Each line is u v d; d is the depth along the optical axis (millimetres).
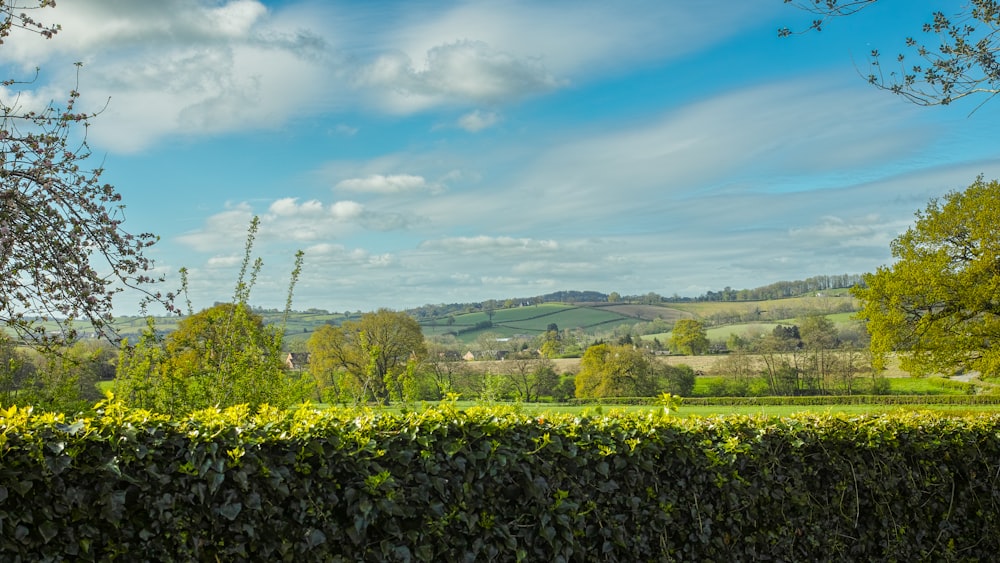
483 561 3996
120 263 6016
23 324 5730
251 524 3395
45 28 5707
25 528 2977
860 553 5207
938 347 23641
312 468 3604
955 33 6922
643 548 4500
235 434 3479
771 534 4902
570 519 4230
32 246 5582
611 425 4605
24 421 3184
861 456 5262
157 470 3250
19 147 5402
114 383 7652
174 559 3252
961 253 24547
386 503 3641
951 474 5539
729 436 4914
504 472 4062
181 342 8133
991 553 5617
